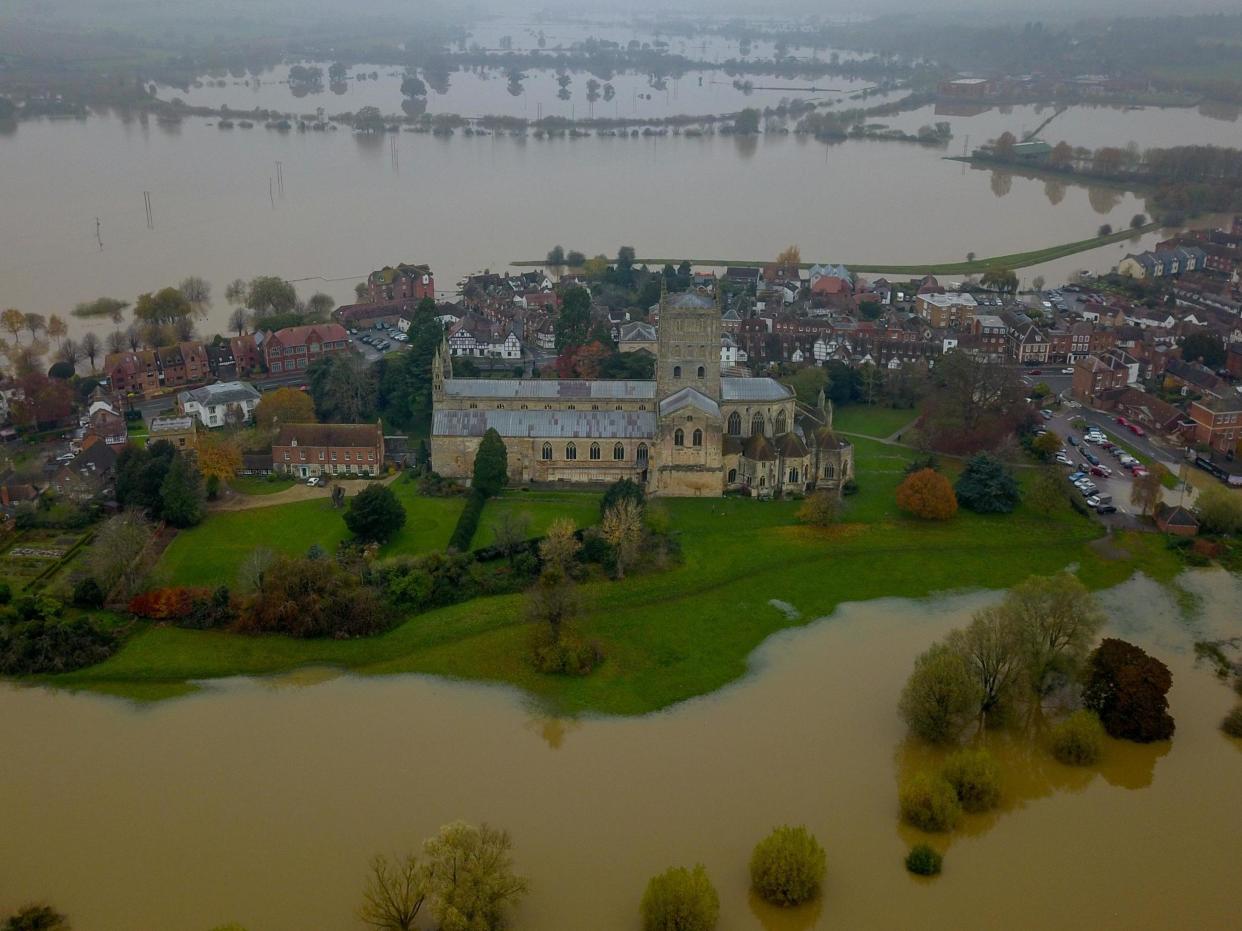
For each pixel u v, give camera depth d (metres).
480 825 141.50
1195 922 130.00
